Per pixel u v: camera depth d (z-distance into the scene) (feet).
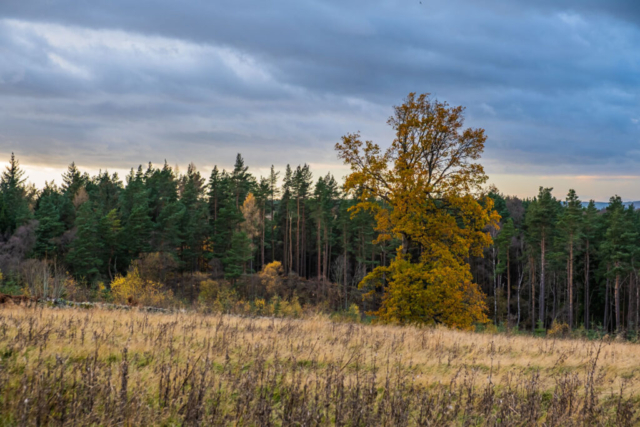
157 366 20.56
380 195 77.51
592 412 18.94
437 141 76.59
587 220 183.32
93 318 33.78
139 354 22.90
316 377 20.15
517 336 49.90
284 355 26.02
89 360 19.22
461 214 76.59
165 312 49.93
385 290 78.07
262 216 261.24
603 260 181.27
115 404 14.94
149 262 193.98
